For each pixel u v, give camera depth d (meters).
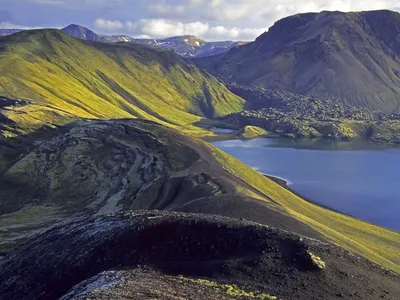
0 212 98.19
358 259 40.38
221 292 30.81
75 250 42.25
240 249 37.88
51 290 38.47
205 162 103.44
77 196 101.44
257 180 108.50
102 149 115.50
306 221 71.25
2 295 41.34
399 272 63.78
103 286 30.98
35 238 52.47
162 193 86.62
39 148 118.19
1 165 115.00
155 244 39.47
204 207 68.44
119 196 94.56
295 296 31.33
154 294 28.95
